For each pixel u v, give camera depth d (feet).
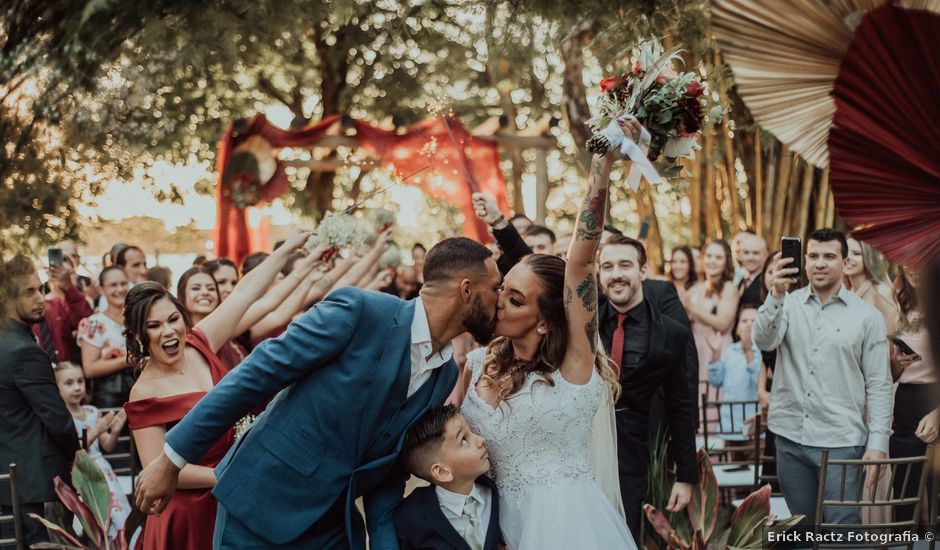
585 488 10.77
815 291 16.44
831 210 25.34
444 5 27.94
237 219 35.32
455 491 10.55
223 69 31.37
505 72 32.09
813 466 16.34
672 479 15.75
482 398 10.98
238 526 10.37
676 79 10.52
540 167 37.11
